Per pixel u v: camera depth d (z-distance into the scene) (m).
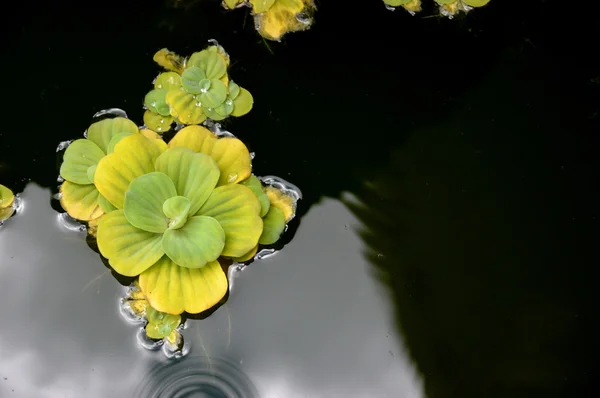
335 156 1.16
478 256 1.14
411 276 1.13
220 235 1.10
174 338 1.10
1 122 1.15
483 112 1.19
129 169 1.11
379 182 1.16
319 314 1.12
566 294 1.14
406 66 1.20
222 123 1.16
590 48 1.21
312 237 1.14
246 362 1.10
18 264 1.12
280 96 1.18
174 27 1.19
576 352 1.12
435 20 1.22
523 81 1.20
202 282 1.10
